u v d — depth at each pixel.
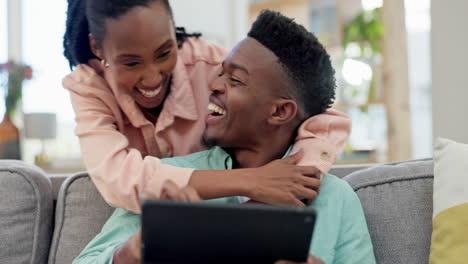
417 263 1.00
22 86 2.45
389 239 1.03
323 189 0.98
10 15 3.36
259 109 0.94
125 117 1.20
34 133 2.73
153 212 0.59
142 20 0.98
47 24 3.36
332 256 0.92
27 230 1.10
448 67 1.89
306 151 0.95
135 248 0.76
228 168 1.02
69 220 1.12
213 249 0.62
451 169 0.99
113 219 0.99
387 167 1.12
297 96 0.97
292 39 0.95
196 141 1.20
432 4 1.92
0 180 1.11
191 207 0.60
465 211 0.93
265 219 0.61
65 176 1.26
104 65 1.14
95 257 0.89
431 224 1.02
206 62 1.28
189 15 3.45
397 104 2.90
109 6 0.99
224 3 3.56
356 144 3.27
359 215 0.98
